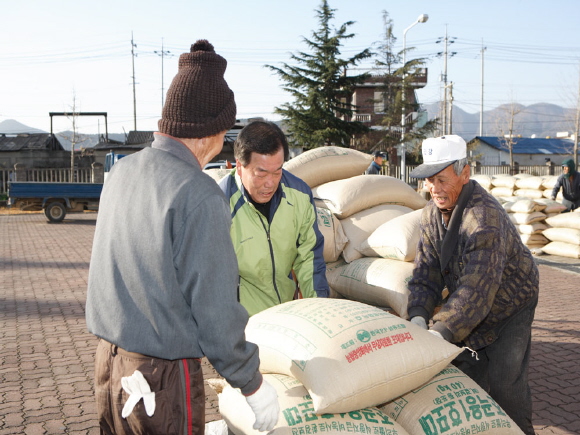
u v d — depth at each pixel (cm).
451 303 229
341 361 202
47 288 759
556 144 5494
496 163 5175
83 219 1856
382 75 3706
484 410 226
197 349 159
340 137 3369
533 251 995
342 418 208
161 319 152
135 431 155
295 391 217
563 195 1056
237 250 265
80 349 499
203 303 151
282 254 272
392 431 210
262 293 280
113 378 157
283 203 267
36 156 3114
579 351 490
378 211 418
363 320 219
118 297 155
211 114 169
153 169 161
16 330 559
